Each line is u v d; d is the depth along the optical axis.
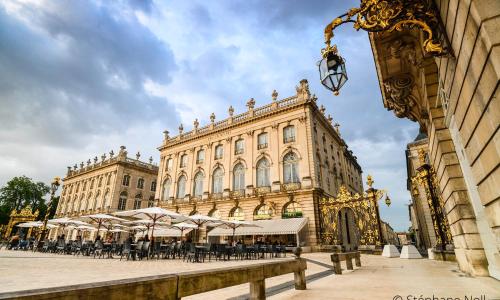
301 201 24.22
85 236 43.00
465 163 5.63
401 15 3.72
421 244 31.23
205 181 32.19
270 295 4.96
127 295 2.10
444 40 3.70
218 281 3.19
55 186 21.84
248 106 32.22
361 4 3.88
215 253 16.25
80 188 51.97
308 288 5.48
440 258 11.09
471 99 3.29
